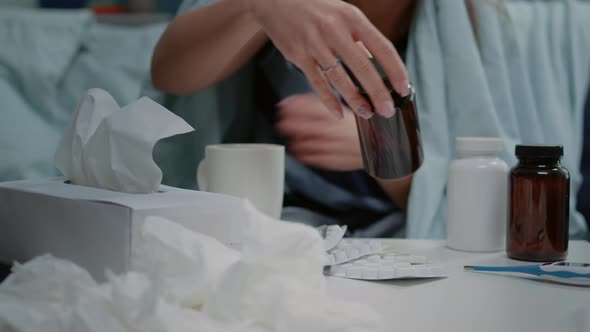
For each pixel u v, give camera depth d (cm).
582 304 75
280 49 90
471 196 93
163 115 82
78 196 78
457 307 74
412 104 87
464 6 135
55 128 166
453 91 133
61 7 200
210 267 69
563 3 164
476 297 77
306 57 87
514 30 143
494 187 93
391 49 84
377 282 81
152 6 204
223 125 137
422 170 126
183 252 70
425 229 125
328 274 83
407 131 87
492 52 138
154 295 63
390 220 130
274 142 137
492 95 137
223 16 118
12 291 68
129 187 81
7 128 157
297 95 135
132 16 194
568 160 147
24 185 85
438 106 131
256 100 139
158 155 131
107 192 81
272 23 89
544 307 74
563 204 89
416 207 125
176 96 133
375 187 133
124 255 74
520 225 89
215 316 66
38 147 159
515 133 136
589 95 167
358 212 132
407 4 137
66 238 78
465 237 93
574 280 80
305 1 87
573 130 157
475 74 132
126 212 74
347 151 132
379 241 98
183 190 84
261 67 137
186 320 64
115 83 171
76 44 174
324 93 89
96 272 76
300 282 68
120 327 63
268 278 67
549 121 148
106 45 177
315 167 133
